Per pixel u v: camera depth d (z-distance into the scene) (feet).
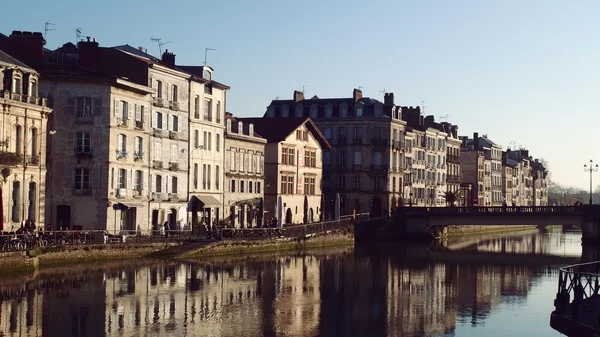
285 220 332.80
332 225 305.53
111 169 225.56
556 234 465.88
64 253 182.91
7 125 187.73
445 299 160.25
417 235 343.67
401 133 414.82
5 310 129.08
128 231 220.43
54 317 125.39
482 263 239.71
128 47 268.21
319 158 366.22
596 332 84.99
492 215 330.13
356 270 210.18
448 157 498.69
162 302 143.33
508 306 151.94
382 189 396.98
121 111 230.89
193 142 272.31
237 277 182.70
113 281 163.53
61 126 221.46
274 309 142.10
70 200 222.07
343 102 399.85
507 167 621.31
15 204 191.42
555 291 173.99
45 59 231.30
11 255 164.04
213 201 282.36
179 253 214.90
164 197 254.27
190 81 270.46
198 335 117.70
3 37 222.69
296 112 404.16
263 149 323.37
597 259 257.75
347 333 123.13
